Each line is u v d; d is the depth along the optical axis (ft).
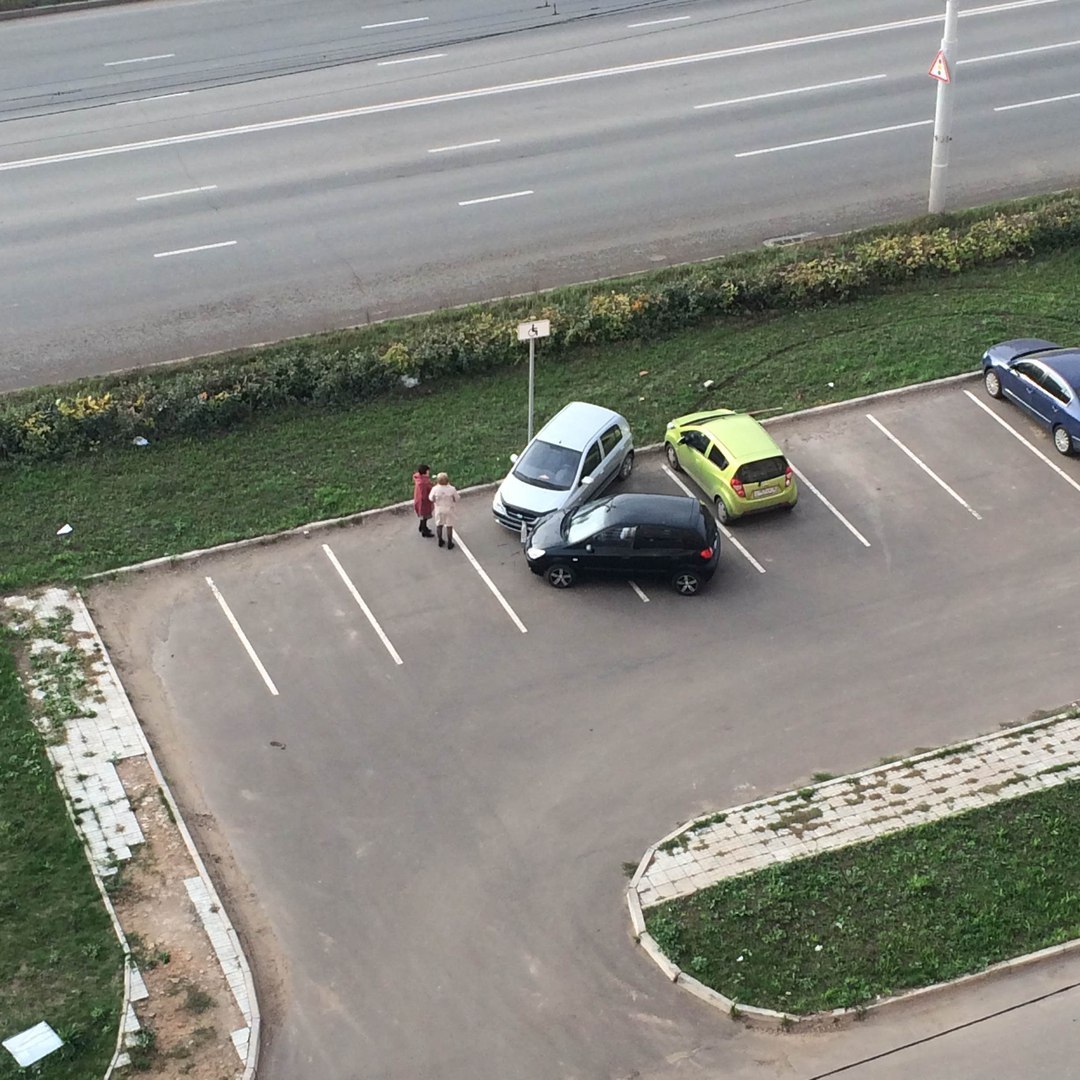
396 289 106.73
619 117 130.82
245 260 110.32
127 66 141.79
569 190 119.14
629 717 73.26
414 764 70.64
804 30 147.95
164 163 123.85
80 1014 57.57
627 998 58.90
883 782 68.95
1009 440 93.61
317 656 77.36
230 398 93.61
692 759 70.74
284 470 90.74
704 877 63.82
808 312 106.11
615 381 98.99
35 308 104.63
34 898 62.64
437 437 93.61
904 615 79.77
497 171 122.11
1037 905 61.82
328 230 114.01
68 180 121.49
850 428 94.94
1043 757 69.97
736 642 78.07
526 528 84.12
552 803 68.44
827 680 75.56
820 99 133.69
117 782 69.05
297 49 144.87
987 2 153.79
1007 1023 57.62
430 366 97.86
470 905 63.31
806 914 61.67
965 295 107.65
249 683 75.61
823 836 65.82
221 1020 57.72
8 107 133.90
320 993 59.47
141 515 86.99
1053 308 105.70
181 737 72.23
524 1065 56.44
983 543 85.05
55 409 91.91
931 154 124.67
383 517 87.40
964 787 68.33
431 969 60.44
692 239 112.68
